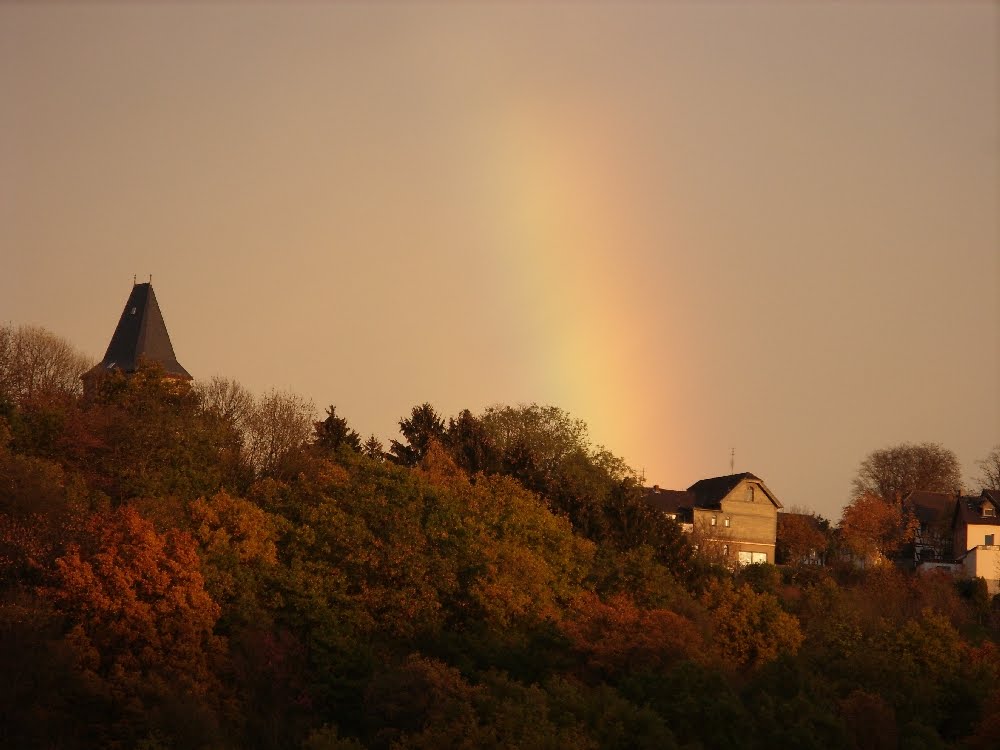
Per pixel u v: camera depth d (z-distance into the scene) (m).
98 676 60.00
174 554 67.31
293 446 98.50
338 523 77.81
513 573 79.44
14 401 92.38
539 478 110.31
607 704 60.47
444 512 82.25
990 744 65.25
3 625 58.50
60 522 67.56
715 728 61.09
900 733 66.06
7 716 56.38
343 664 68.12
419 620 73.88
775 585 107.75
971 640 97.94
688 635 75.94
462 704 58.69
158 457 83.38
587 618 77.19
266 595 71.56
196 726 58.28
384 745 60.19
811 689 68.38
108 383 99.31
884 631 84.50
